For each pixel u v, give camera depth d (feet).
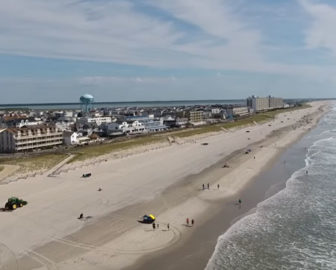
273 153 376.27
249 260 139.13
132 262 136.87
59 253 143.43
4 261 136.77
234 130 636.48
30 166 291.38
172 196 221.25
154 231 165.89
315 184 250.37
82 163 313.73
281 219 182.91
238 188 241.76
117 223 175.42
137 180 260.42
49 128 422.00
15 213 188.96
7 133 383.04
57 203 205.46
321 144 440.45
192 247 149.89
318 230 168.66
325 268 133.18
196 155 366.84
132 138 466.70
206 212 193.36
